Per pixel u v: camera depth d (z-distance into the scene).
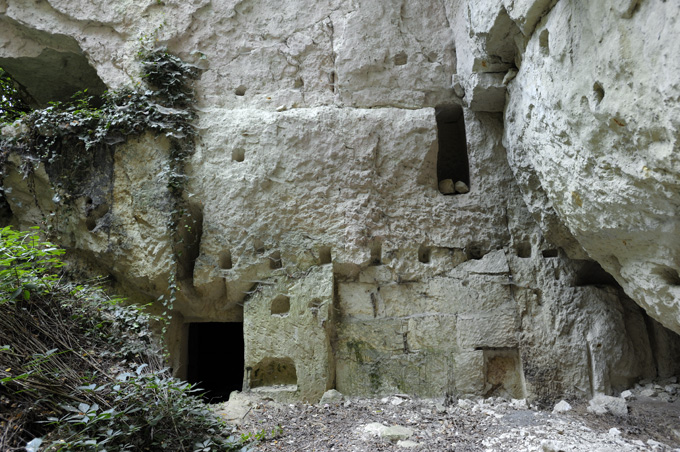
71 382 3.68
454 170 6.73
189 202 5.86
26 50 6.55
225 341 8.90
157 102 6.00
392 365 5.58
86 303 4.54
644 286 3.79
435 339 5.60
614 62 3.07
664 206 3.11
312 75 6.25
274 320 5.64
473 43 5.26
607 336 5.41
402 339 5.64
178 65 6.12
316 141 5.90
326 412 5.13
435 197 5.93
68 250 6.01
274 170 5.83
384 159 5.95
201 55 6.25
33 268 4.26
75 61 6.77
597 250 4.20
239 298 5.87
